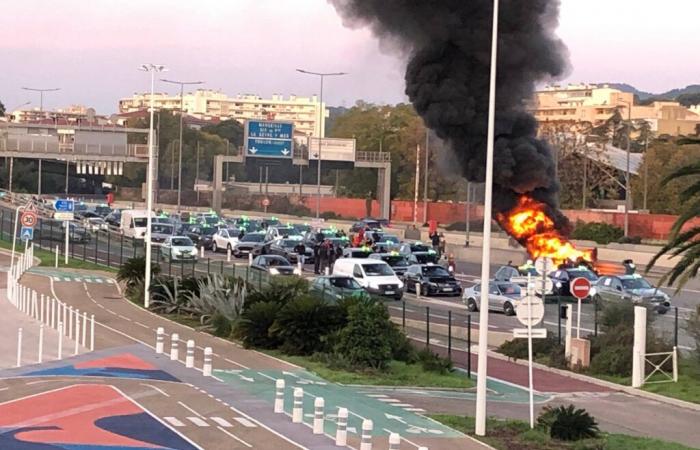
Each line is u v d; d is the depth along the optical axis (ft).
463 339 131.95
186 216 333.83
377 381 99.50
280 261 189.88
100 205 368.48
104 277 187.01
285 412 80.64
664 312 154.40
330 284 151.33
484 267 76.89
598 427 81.10
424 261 211.20
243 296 127.65
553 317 147.02
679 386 101.24
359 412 82.94
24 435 68.95
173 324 132.98
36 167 474.49
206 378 95.25
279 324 112.78
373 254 205.57
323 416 77.05
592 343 114.11
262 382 95.14
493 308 155.63
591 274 167.02
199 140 536.42
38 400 81.46
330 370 103.96
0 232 252.42
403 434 74.59
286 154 335.88
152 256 210.59
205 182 530.27
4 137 265.75
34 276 182.39
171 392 86.84
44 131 269.03
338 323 111.96
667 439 80.12
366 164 342.23
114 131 274.16
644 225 281.33
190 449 66.44
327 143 337.52
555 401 96.02
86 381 90.38
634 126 536.01
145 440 68.49
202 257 234.99
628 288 156.25
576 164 360.69
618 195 366.63
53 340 114.32
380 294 166.40
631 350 108.27
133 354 107.14
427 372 106.22
